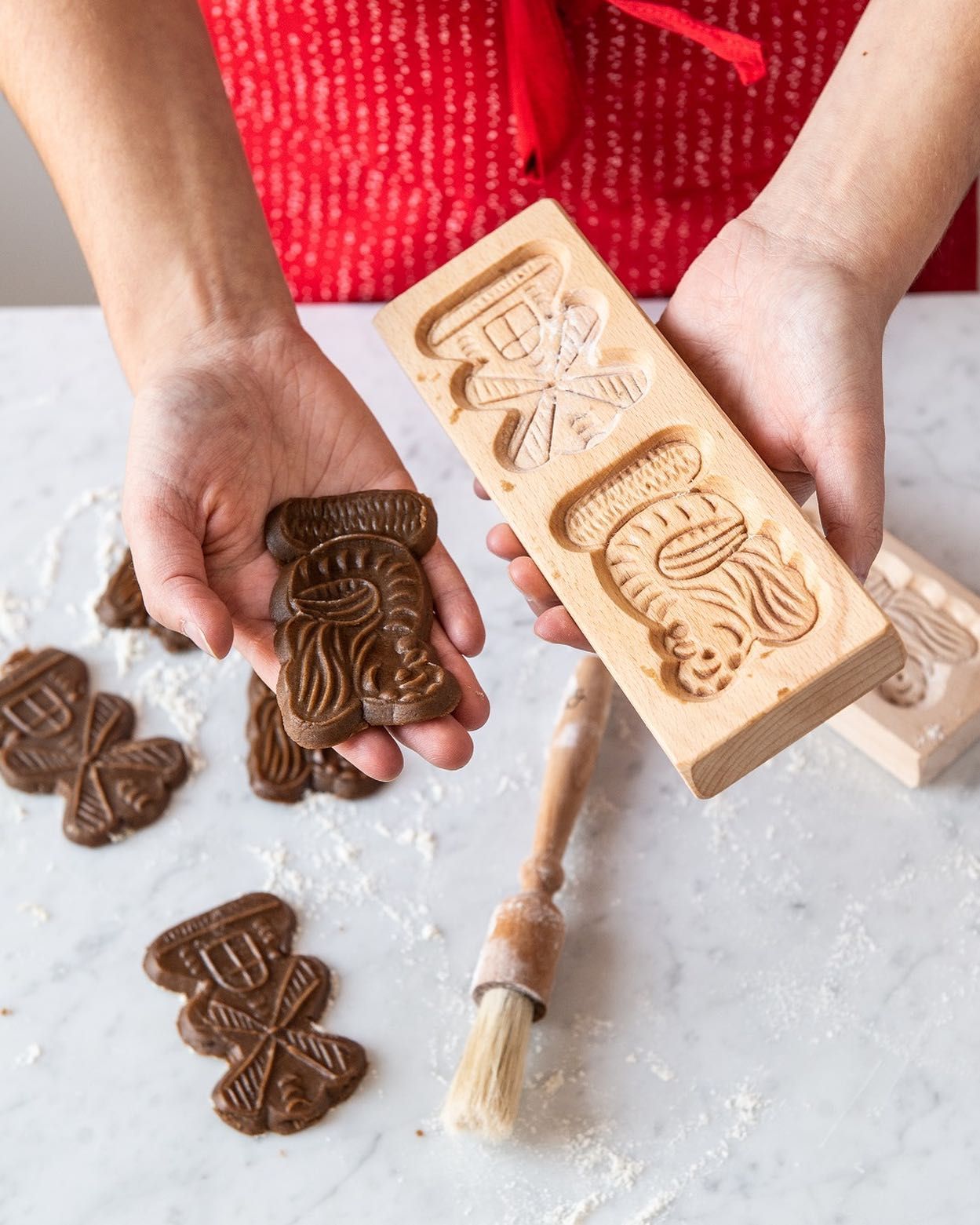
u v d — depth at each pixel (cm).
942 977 72
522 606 82
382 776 64
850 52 70
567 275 71
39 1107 71
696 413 66
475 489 71
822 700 61
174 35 74
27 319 91
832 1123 69
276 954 73
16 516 85
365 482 72
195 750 79
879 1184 68
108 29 73
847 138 69
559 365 70
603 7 80
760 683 61
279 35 82
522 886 73
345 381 73
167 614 65
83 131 73
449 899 75
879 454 65
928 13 68
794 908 74
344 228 89
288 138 87
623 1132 69
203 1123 70
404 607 67
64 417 88
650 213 88
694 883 74
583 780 74
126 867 76
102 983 73
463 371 70
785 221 70
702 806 76
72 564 84
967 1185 67
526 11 76
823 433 66
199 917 74
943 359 87
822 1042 70
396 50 82
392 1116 70
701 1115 69
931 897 73
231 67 85
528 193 87
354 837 76
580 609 64
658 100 84
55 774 77
